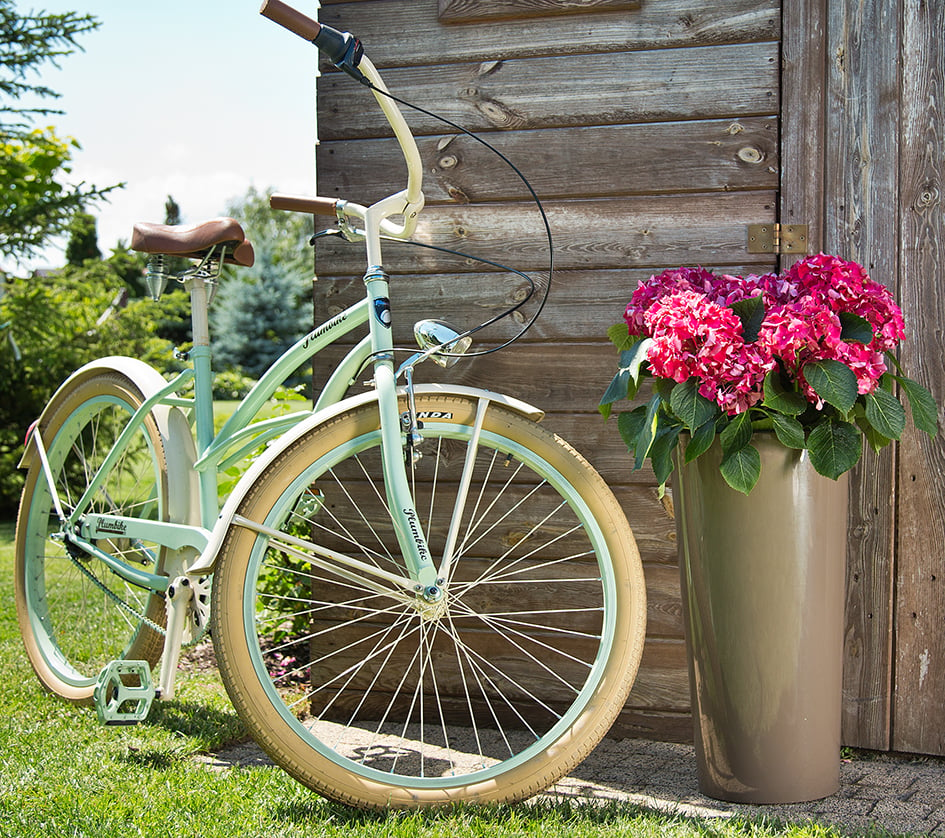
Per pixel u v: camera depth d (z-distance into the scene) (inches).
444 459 101.3
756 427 73.9
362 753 90.5
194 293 93.4
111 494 117.0
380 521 102.9
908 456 89.4
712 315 70.7
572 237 97.7
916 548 89.4
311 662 104.0
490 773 73.6
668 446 75.2
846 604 91.1
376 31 102.0
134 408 100.4
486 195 99.7
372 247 79.9
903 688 89.8
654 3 95.1
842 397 68.6
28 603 108.5
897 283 89.5
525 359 98.9
